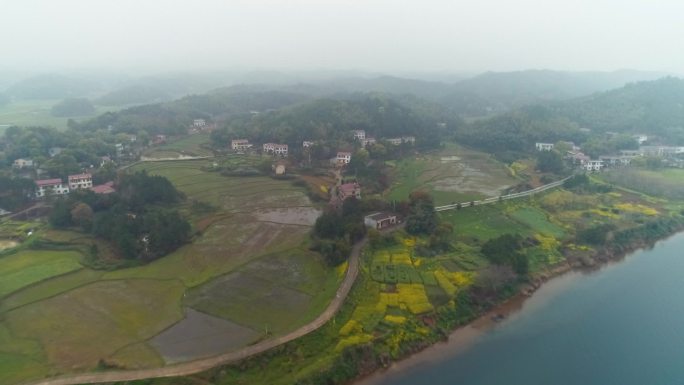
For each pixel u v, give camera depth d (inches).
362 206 5526.6
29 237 4945.9
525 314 3838.6
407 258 4453.7
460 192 6988.2
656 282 4446.4
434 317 3565.5
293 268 4291.3
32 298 3747.5
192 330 3287.4
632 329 3641.7
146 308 3607.3
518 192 6914.4
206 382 2736.2
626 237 5324.8
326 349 3120.1
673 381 3048.7
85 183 6697.8
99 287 3951.8
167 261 4461.1
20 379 2748.5
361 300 3703.3
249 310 3560.5
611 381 3036.4
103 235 4827.8
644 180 7347.4
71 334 3243.1
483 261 4439.0
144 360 2928.2
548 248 4916.3
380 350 3174.2
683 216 6072.8
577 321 3750.0
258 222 5521.7
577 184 7106.3
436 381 2992.1
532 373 3100.4
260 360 2942.9
